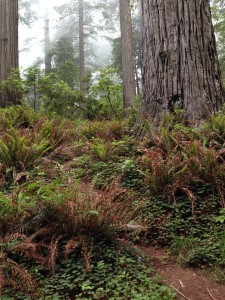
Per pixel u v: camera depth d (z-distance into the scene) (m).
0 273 2.75
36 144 5.46
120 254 3.26
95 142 6.29
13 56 11.73
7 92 10.63
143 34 6.32
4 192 4.35
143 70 6.26
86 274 2.95
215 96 5.62
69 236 3.37
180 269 3.25
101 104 10.54
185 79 5.63
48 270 3.07
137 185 4.63
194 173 4.22
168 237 3.66
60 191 3.59
